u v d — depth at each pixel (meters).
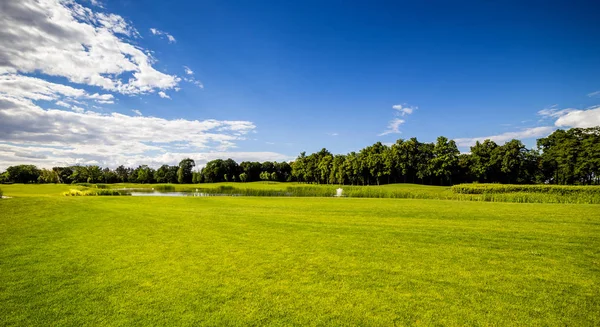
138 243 11.30
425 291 6.91
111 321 5.67
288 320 5.68
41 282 7.53
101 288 7.16
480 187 37.97
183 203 26.50
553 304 6.23
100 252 10.10
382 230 13.52
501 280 7.52
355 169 84.56
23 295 6.79
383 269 8.38
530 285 7.20
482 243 11.06
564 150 62.97
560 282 7.36
